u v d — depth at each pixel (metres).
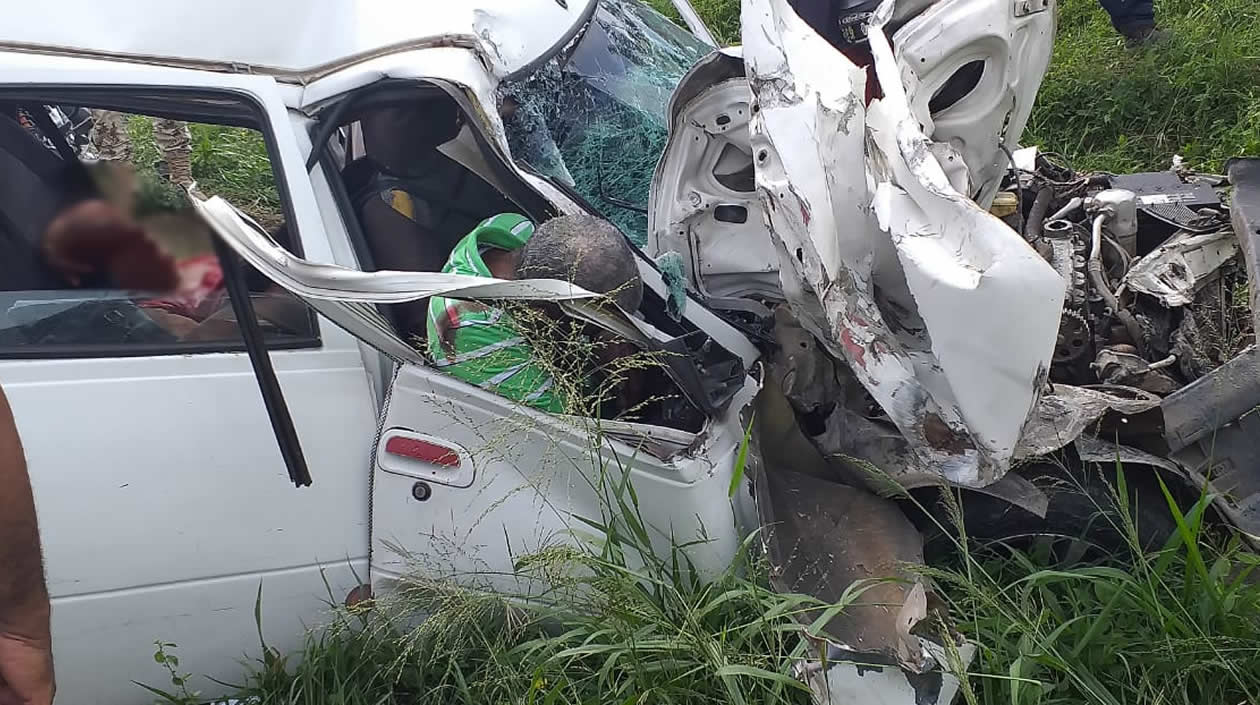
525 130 2.68
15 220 2.24
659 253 2.68
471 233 2.50
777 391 2.55
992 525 2.49
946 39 2.41
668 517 2.37
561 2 2.91
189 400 2.25
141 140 2.35
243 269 2.31
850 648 1.96
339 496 2.35
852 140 2.20
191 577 2.28
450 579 2.36
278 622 2.38
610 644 2.25
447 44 2.44
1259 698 2.12
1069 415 2.33
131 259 2.22
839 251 2.18
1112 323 2.83
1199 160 4.65
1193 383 2.40
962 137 2.59
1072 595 2.37
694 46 3.38
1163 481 2.45
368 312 2.19
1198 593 2.29
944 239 2.04
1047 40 2.61
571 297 2.13
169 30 2.32
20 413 2.15
